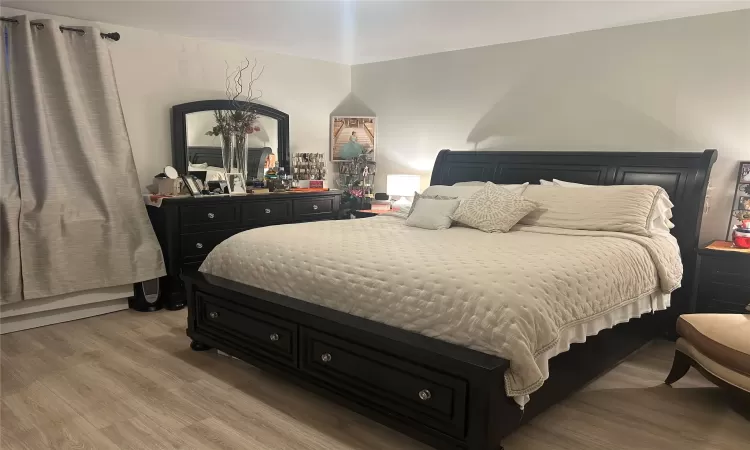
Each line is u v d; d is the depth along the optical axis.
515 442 2.19
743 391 2.30
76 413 2.41
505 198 3.49
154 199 3.96
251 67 4.84
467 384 1.90
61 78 3.52
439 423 2.02
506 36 4.28
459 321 2.04
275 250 2.88
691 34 3.59
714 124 3.55
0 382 2.72
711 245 3.39
